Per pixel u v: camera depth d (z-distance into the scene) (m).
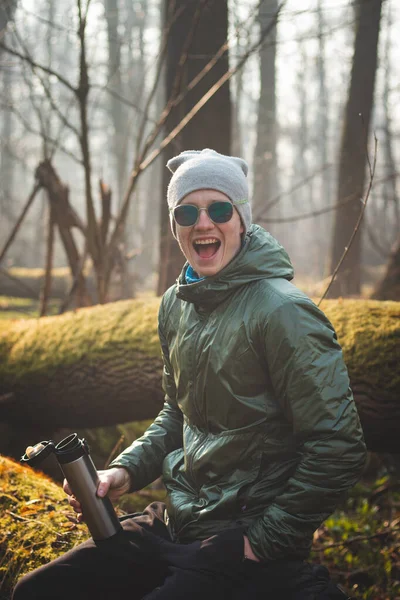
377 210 21.84
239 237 1.90
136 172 5.12
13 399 4.13
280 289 1.82
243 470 1.87
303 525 1.75
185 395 1.97
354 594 3.25
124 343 3.75
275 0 12.27
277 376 1.78
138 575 1.86
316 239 21.91
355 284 9.25
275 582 1.79
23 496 2.76
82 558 1.89
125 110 19.53
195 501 1.93
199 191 1.86
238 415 1.85
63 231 5.49
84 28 4.62
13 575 2.39
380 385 2.98
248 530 1.80
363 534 3.84
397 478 4.69
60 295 10.63
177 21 5.38
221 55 5.05
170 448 2.18
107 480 1.95
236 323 1.84
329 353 1.78
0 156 23.02
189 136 5.33
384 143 22.94
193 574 1.73
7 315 8.23
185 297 1.91
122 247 6.57
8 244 5.53
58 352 3.95
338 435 1.73
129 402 3.79
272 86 17.94
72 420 4.12
